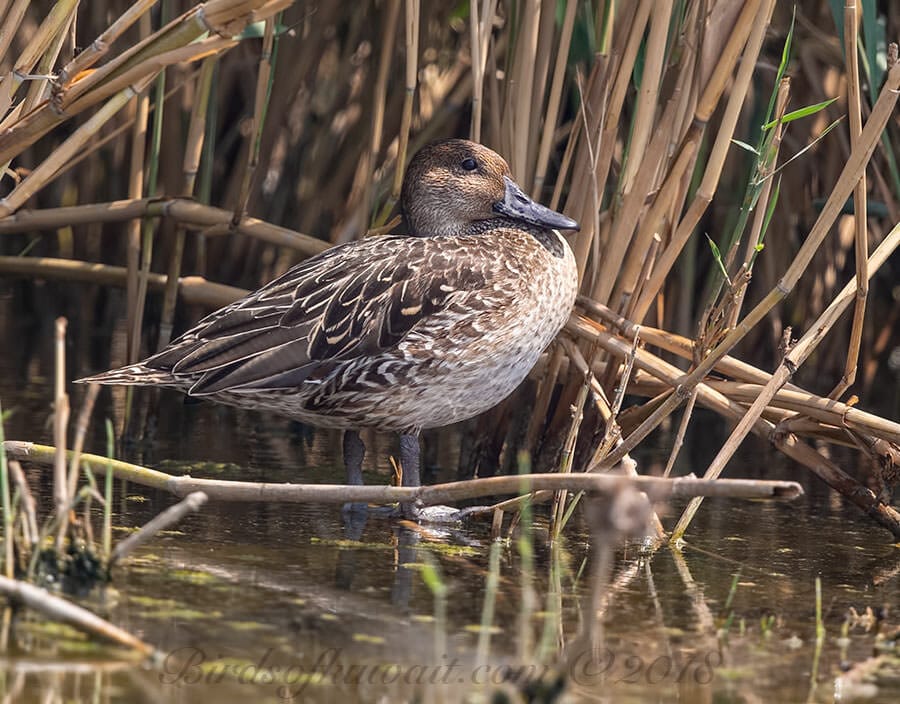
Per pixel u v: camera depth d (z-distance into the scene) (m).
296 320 8.69
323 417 8.91
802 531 9.03
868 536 8.95
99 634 5.88
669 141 9.18
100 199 16.02
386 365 8.60
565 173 9.95
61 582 6.62
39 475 9.28
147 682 5.49
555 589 7.22
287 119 15.28
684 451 11.90
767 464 11.41
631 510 5.61
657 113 9.90
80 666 5.62
